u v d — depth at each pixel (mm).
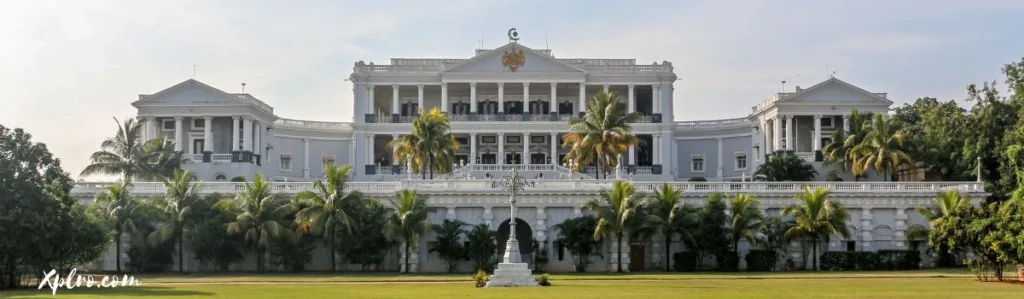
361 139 129000
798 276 73812
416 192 84812
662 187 86750
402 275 78625
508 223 89312
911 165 100938
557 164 122375
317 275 78375
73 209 68125
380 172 127750
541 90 135375
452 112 136875
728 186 89125
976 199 89062
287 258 83875
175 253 84438
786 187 89250
